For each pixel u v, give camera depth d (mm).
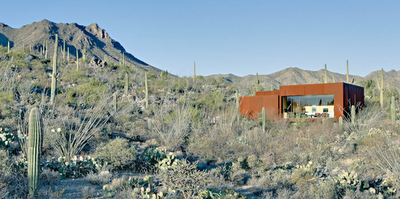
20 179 9125
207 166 16297
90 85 34750
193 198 9695
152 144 20422
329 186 11219
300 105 32375
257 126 29406
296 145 20422
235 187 12664
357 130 22984
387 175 12977
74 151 14906
